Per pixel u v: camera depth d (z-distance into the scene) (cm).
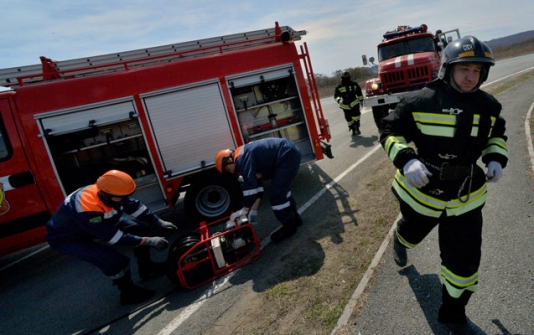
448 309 190
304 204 461
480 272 238
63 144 455
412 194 195
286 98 523
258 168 359
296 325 232
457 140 170
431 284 236
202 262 324
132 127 485
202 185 470
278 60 501
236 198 477
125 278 313
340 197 451
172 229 356
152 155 462
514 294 211
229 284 308
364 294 244
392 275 256
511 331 186
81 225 289
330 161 647
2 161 407
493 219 303
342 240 332
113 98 438
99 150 493
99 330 289
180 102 464
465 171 174
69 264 462
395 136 186
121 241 296
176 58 511
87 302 345
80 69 437
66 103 422
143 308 306
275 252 346
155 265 364
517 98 787
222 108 482
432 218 195
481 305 209
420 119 178
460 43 164
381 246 297
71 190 448
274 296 270
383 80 773
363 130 885
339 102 809
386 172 502
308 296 260
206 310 279
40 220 429
